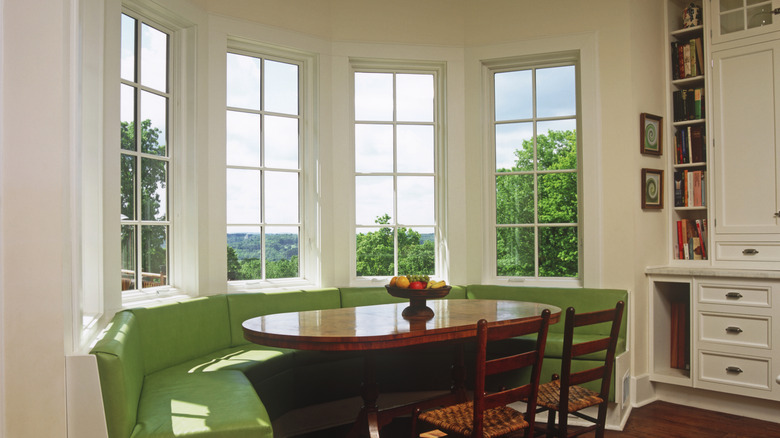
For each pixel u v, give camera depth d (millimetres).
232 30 4039
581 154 4535
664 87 4602
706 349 4031
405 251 4836
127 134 3334
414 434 2566
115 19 3082
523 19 4633
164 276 3697
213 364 3160
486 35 4742
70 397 2006
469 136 4773
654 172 4391
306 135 4578
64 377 2000
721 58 4285
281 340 2496
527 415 2461
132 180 3373
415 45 4734
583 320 2637
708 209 4344
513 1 4668
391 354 3955
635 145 4262
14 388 1962
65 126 2066
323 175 4527
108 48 3031
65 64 2082
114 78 3074
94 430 2014
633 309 4160
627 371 3871
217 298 3666
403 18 4730
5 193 1968
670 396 4281
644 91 4371
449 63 4785
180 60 3818
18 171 1980
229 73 4188
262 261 4332
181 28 3805
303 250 4562
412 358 3990
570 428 3678
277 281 4367
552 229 4680
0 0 1976
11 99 1984
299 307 4031
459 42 4789
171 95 3791
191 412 2277
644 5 4430
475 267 4734
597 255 4344
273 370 3336
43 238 1989
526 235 4758
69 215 2135
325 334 2490
